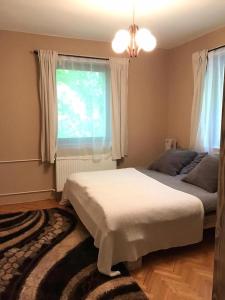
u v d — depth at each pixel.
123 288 2.01
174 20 3.22
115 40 2.56
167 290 2.03
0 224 3.12
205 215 2.59
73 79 3.92
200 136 3.81
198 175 3.03
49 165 4.03
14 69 3.67
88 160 4.14
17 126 3.79
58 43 3.84
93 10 2.91
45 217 3.33
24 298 1.89
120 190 2.74
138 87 4.43
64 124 3.96
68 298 1.90
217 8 2.85
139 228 2.23
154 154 4.70
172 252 2.57
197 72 3.77
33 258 2.39
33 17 3.12
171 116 4.62
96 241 2.32
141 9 2.88
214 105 3.58
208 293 2.00
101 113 4.14
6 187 3.84
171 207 2.37
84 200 2.78
